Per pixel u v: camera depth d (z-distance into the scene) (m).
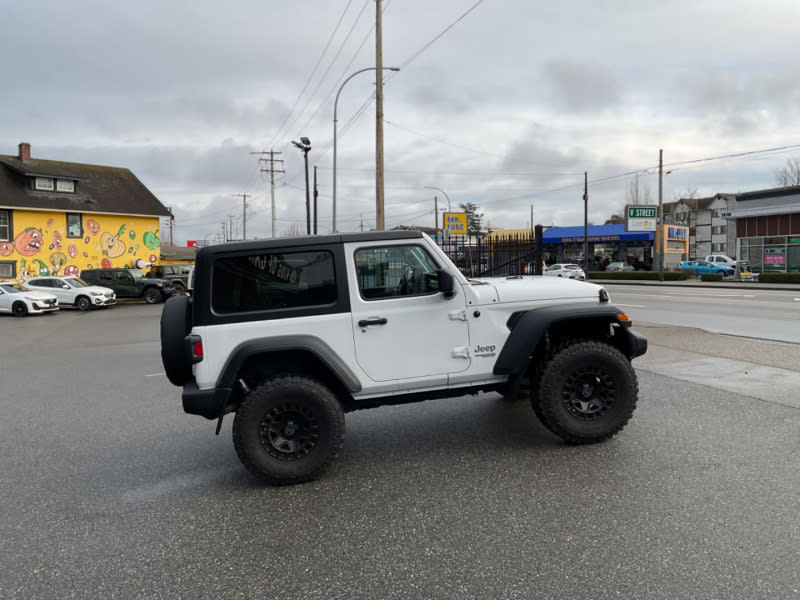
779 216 35.94
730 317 13.80
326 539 3.34
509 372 4.53
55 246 33.56
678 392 6.29
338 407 4.21
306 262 4.33
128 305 28.55
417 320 4.43
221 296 4.21
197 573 3.01
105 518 3.75
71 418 6.48
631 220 52.69
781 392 6.14
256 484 4.28
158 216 37.72
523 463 4.38
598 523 3.35
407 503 3.79
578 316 4.56
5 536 3.52
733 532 3.17
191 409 4.12
